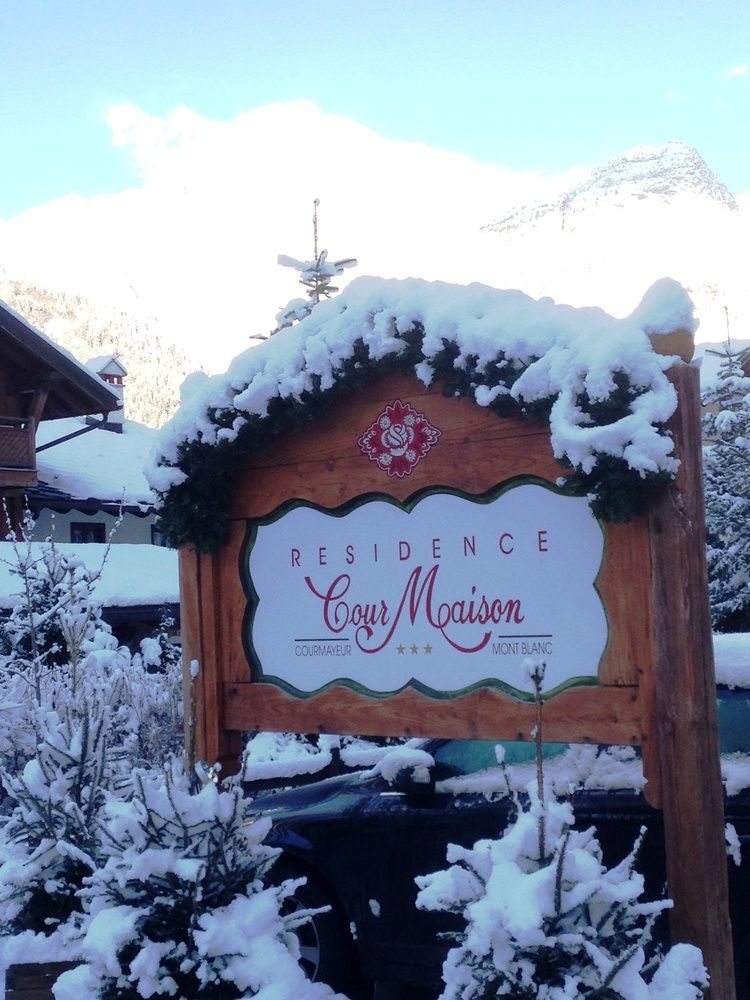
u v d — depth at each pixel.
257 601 4.75
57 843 4.43
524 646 3.91
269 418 4.49
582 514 3.79
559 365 3.62
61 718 6.06
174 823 3.81
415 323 4.06
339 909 4.78
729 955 3.45
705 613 3.55
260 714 4.67
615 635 3.68
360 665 4.38
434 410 4.16
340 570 4.46
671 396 3.46
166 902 3.68
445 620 4.14
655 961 3.12
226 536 4.82
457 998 3.09
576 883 3.04
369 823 4.74
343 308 4.33
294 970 3.54
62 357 26.14
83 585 10.27
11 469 25.33
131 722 7.36
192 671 4.82
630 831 4.25
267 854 3.95
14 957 4.30
